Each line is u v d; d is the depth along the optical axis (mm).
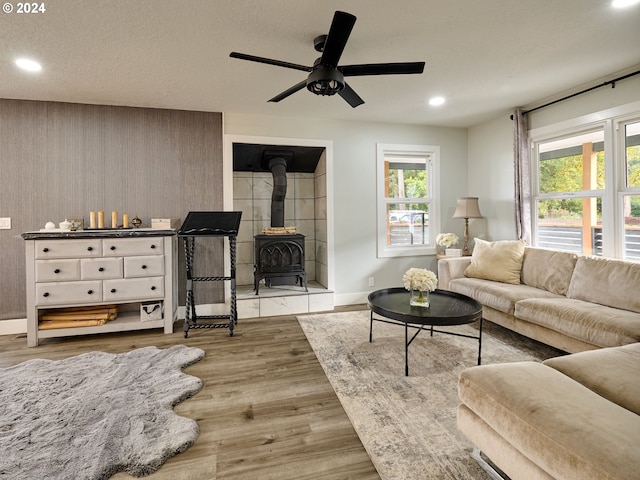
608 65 3016
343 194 4668
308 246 5215
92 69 2932
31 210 3676
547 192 4012
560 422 1189
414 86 3449
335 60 2158
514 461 1312
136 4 2053
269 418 2076
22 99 3629
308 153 4746
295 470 1656
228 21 2258
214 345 3271
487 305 3361
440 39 2537
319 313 4344
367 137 4734
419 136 4945
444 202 5090
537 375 1515
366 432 1927
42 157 3688
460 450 1771
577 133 3633
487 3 2107
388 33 2445
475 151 5012
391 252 4891
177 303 4098
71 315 3488
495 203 4660
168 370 2670
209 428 1981
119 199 3910
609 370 1612
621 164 3240
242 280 4977
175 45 2551
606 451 1044
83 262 3354
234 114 4223
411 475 1604
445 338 3359
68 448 1760
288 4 2086
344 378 2561
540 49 2711
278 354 3035
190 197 4121
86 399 2242
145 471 1619
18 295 3650
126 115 3912
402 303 2953
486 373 1554
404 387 2416
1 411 2111
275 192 4641
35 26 2266
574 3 2113
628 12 2215
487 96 3775
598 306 2699
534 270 3535
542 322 2760
